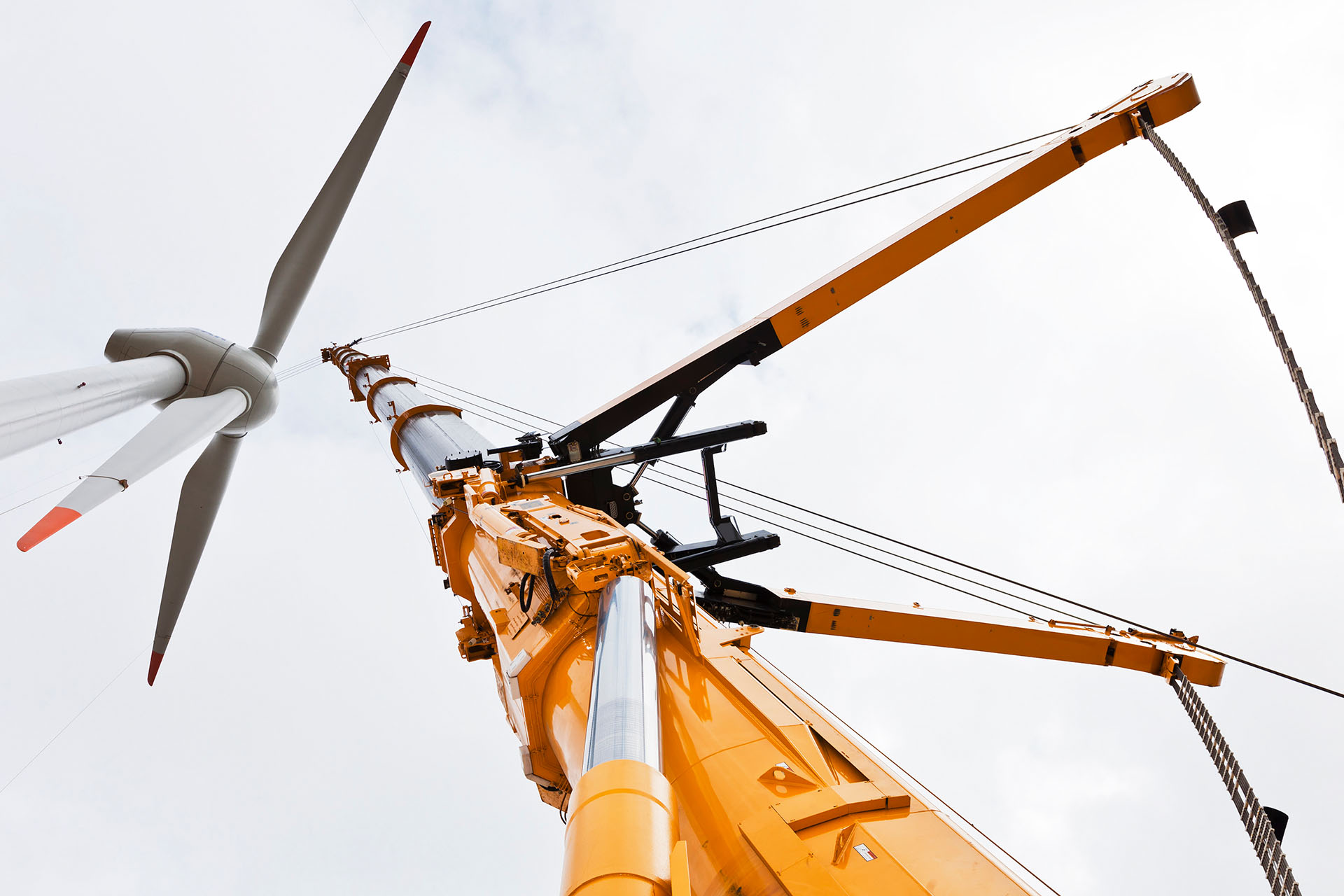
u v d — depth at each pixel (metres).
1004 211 16.64
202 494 28.31
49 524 16.30
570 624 10.27
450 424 25.31
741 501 19.56
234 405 24.41
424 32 28.06
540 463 17.72
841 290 17.08
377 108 27.92
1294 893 6.92
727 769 6.99
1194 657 14.60
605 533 10.63
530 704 10.38
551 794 11.41
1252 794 7.82
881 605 15.84
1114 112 16.11
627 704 6.01
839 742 7.36
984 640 15.37
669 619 9.58
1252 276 7.98
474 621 16.33
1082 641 15.16
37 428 15.27
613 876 4.16
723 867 6.17
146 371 21.31
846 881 5.42
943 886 5.40
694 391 17.97
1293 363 6.99
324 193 28.12
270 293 28.05
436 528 19.58
